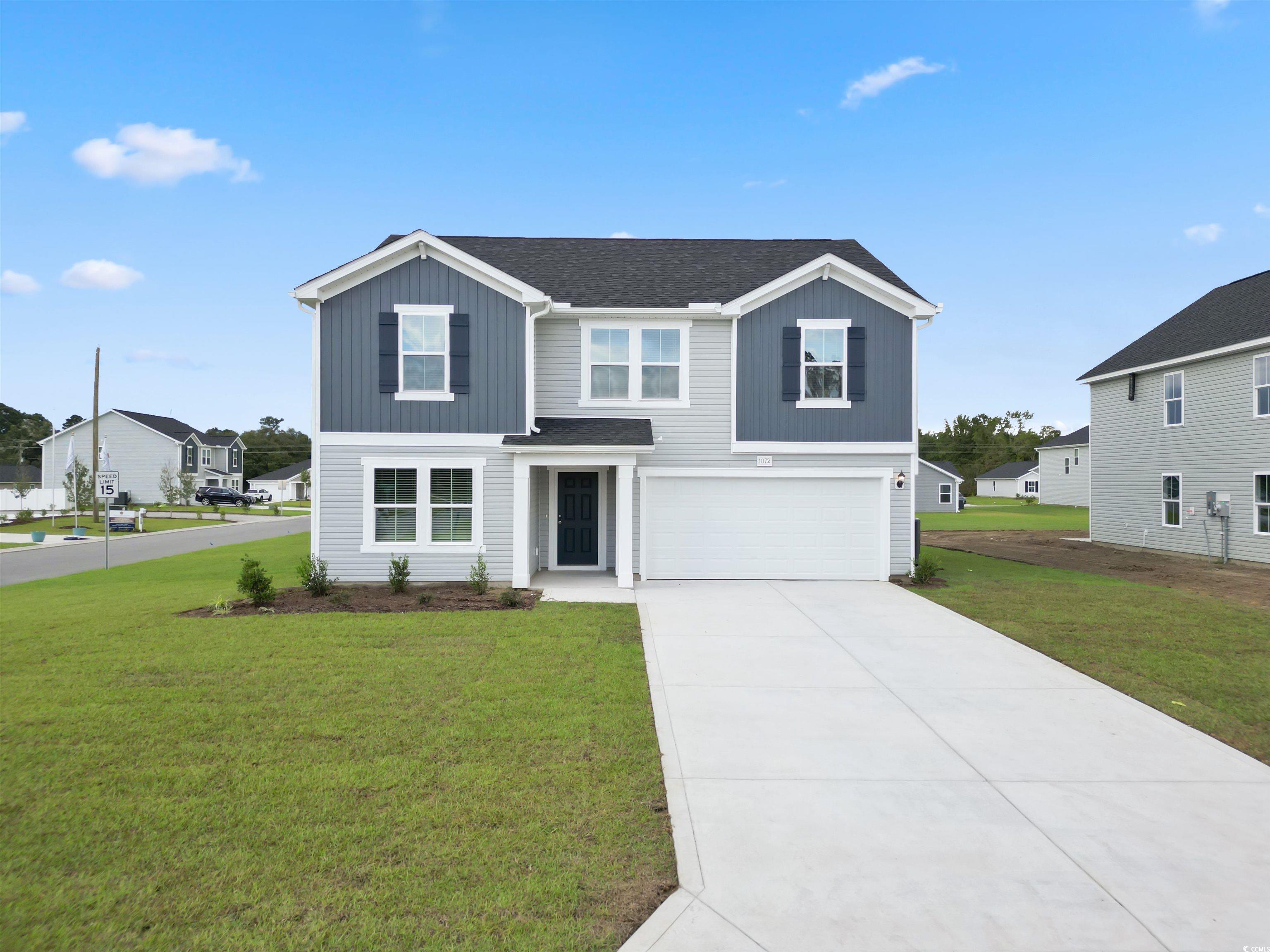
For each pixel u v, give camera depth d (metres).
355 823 4.73
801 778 5.61
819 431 15.22
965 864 4.43
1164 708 7.22
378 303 14.12
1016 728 6.71
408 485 14.17
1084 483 54.62
